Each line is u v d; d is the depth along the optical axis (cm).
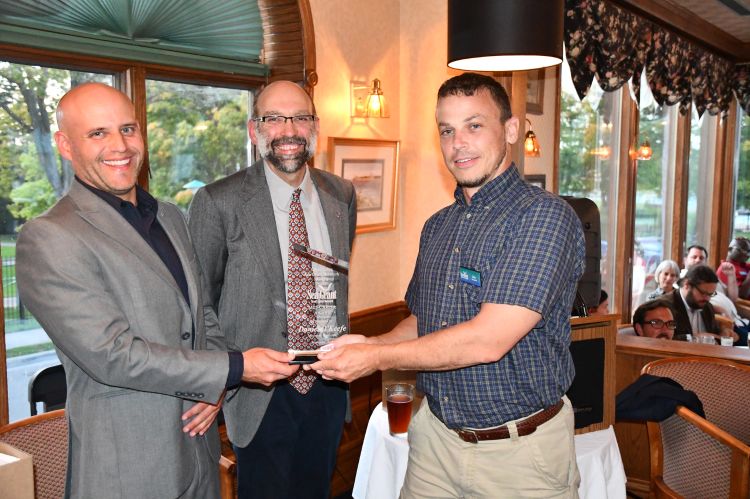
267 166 204
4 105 235
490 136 156
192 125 300
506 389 156
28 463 112
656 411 232
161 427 159
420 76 381
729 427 248
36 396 240
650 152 589
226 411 200
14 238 241
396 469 221
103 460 153
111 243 155
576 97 523
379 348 157
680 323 500
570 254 154
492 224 157
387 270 392
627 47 486
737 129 809
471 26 237
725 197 811
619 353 334
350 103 354
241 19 312
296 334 195
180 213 186
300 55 314
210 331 189
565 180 521
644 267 660
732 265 683
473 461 162
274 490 201
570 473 165
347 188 226
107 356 148
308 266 198
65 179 255
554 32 238
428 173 384
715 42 663
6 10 227
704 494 224
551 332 160
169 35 280
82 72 257
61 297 147
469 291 159
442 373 164
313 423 203
